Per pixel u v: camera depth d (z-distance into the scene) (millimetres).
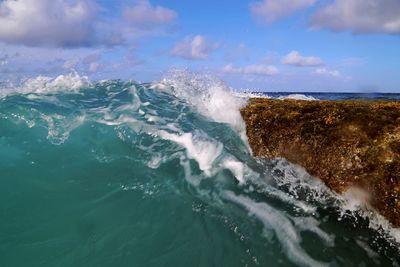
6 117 6004
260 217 4410
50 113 6387
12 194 4539
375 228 4211
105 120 6477
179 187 4953
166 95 8406
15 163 5121
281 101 6363
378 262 3799
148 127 6332
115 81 9211
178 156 5633
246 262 3711
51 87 8109
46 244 3746
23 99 6871
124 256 3682
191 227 4191
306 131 5055
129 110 6980
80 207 4422
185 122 6660
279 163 5215
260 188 4980
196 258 3727
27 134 5777
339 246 3990
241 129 5914
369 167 4328
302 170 4965
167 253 3775
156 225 4195
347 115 4926
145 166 5379
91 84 8766
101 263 3562
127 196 4684
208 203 4660
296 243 4016
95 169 5250
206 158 5512
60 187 4789
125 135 6121
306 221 4359
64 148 5633
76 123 6250
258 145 5512
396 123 4543
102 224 4137
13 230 3918
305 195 4836
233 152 5617
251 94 7828
